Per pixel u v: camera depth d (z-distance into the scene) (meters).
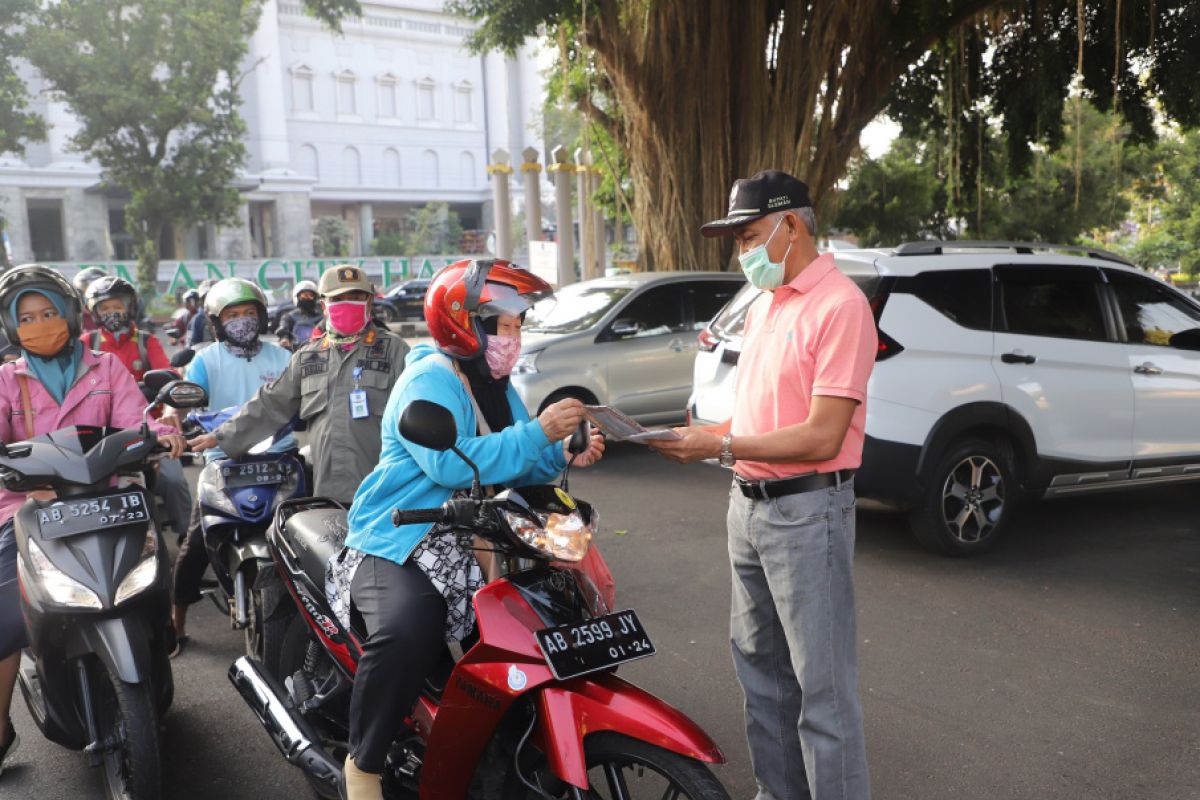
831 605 2.65
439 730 2.58
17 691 4.46
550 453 2.76
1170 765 3.62
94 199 58.16
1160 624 4.99
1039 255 6.36
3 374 3.53
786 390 2.70
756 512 2.74
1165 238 29.75
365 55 73.06
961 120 16.56
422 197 76.31
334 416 3.99
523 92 79.69
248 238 63.66
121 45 37.22
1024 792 3.45
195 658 4.81
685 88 13.84
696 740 2.26
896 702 4.17
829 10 13.56
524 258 64.81
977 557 6.12
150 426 3.43
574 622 2.51
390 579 2.72
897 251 6.11
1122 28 13.89
